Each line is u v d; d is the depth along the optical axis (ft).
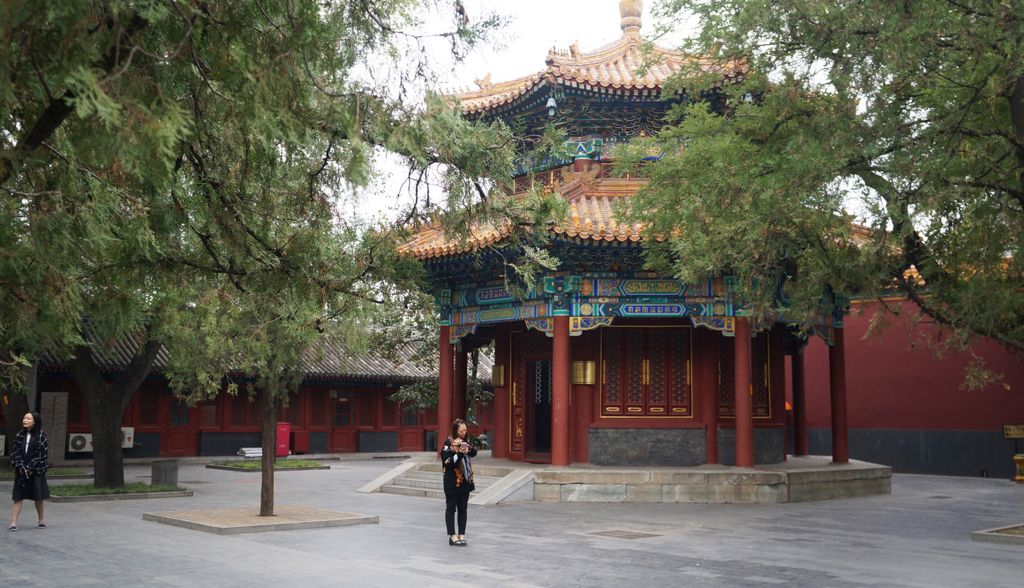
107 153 20.61
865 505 73.92
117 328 27.66
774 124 58.03
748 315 75.87
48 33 20.21
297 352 59.57
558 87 77.97
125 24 21.04
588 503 73.00
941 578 41.01
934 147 51.08
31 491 56.65
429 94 26.84
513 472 76.59
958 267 58.18
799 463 87.20
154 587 37.35
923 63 48.75
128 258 27.78
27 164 21.58
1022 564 45.19
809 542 52.24
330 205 30.91
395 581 38.91
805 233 56.34
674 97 76.69
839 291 57.72
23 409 102.78
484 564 43.68
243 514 62.28
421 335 135.13
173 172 25.11
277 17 24.98
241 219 30.09
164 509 69.10
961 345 54.39
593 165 83.56
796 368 98.99
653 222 64.80
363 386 163.43
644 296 77.46
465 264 81.20
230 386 78.54
